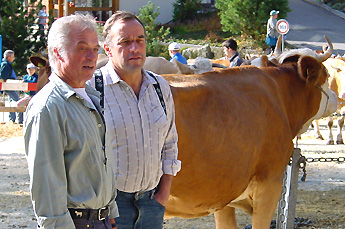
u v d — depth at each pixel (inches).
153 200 137.4
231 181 170.9
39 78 226.1
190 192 164.2
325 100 215.3
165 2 1236.5
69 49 107.8
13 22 752.3
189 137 157.6
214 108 165.3
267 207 184.7
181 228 245.1
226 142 166.1
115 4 782.5
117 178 131.8
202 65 249.0
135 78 136.5
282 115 187.3
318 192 312.3
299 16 1270.9
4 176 336.8
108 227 116.3
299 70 204.2
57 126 104.2
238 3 1059.3
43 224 102.8
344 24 1227.9
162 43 983.0
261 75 191.8
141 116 133.8
